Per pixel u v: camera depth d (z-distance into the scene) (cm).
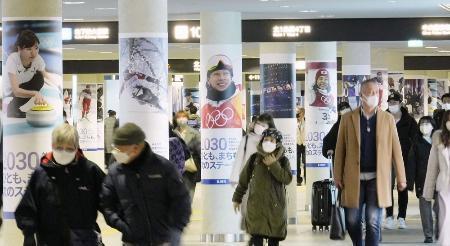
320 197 2328
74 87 4412
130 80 1783
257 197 1597
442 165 1633
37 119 1619
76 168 1101
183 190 1073
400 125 2153
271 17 2344
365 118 1505
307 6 2092
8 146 1627
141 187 1062
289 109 2556
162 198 1069
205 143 2177
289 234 2283
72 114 4428
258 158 1606
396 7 2133
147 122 1788
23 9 1612
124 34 1781
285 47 2550
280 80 2548
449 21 2356
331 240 2148
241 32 2272
